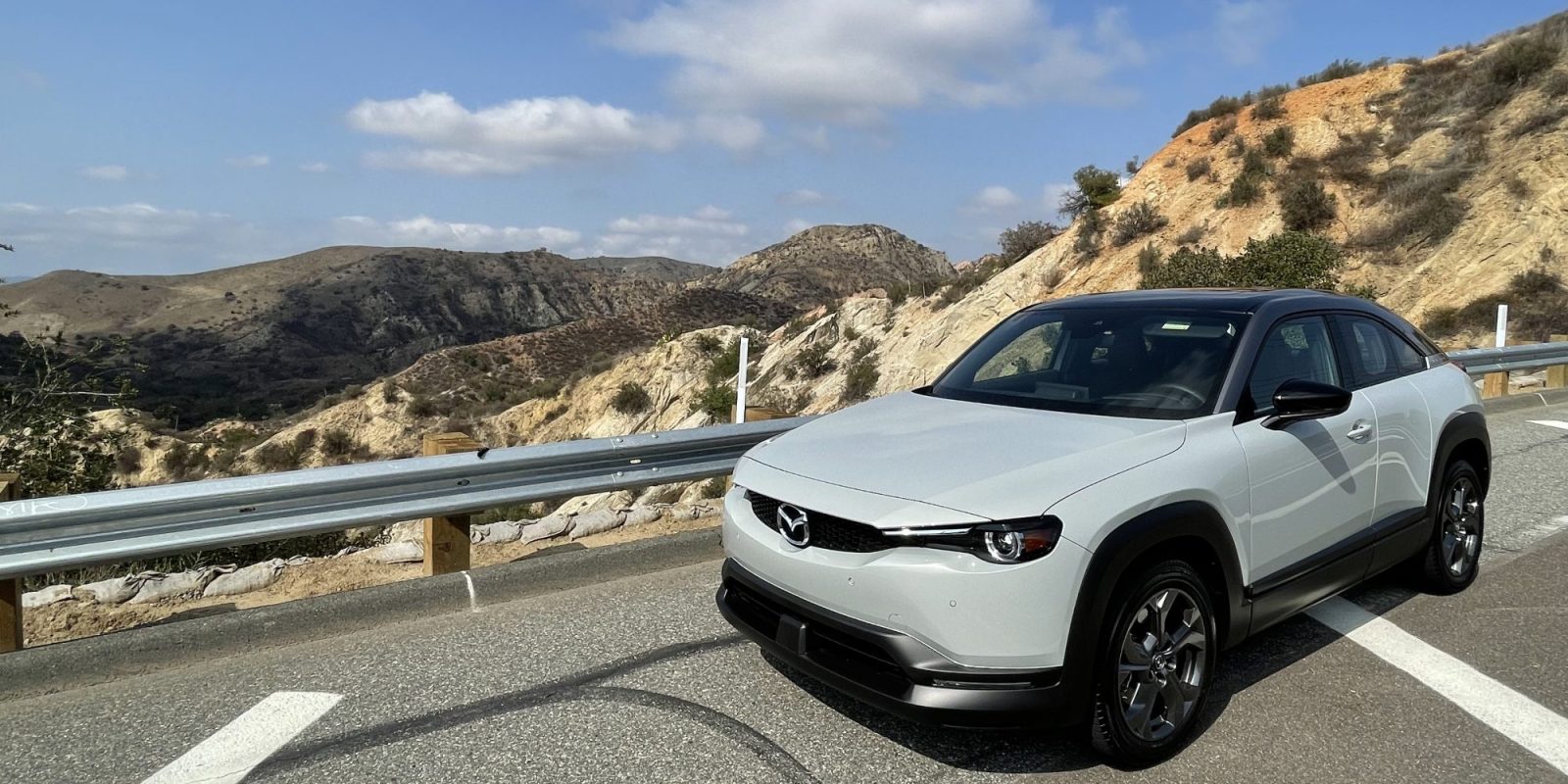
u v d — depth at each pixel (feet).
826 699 13.25
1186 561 11.76
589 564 19.19
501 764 11.35
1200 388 13.01
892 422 13.56
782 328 130.00
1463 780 11.01
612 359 148.25
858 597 10.55
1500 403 41.09
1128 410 12.91
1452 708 12.98
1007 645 9.90
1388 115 84.43
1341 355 15.24
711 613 17.04
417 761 11.44
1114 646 10.57
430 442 18.72
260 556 26.32
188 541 14.71
